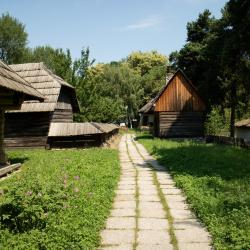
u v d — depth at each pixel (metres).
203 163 16.48
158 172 16.03
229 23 30.59
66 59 40.06
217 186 11.53
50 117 26.84
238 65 31.25
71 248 6.57
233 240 6.88
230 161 17.12
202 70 41.81
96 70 78.62
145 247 7.04
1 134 17.58
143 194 11.60
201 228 8.14
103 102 47.66
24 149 26.73
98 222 8.16
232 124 36.00
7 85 14.12
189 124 36.84
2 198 8.22
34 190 8.37
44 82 27.50
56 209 8.15
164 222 8.62
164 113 36.78
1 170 14.29
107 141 32.62
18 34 59.09
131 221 8.72
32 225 7.35
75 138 27.61
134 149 28.33
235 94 36.12
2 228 7.25
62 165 16.25
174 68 45.56
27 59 60.16
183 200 10.74
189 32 44.03
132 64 93.19
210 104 40.19
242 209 8.57
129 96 67.12
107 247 7.06
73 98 32.12
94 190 10.95
